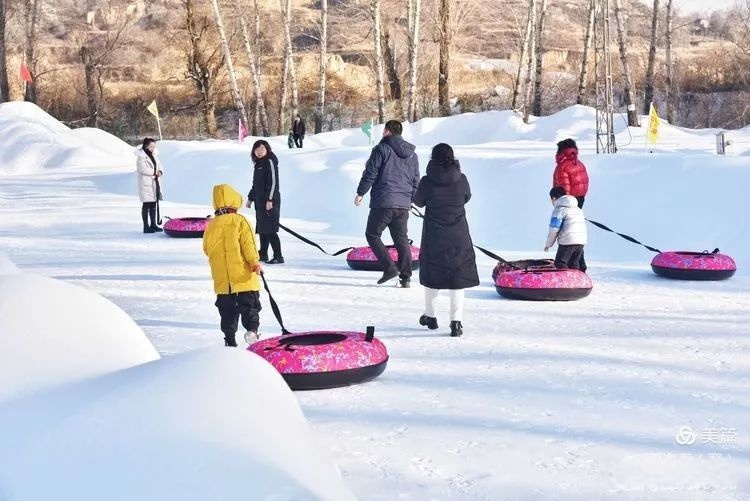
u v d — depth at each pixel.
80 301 3.92
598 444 5.06
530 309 9.70
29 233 17.48
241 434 2.99
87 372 3.54
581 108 38.94
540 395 6.12
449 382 6.54
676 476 4.54
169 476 2.77
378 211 11.05
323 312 9.40
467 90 57.16
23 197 26.28
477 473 4.61
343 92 57.03
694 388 6.29
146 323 8.77
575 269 11.06
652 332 8.36
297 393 6.35
